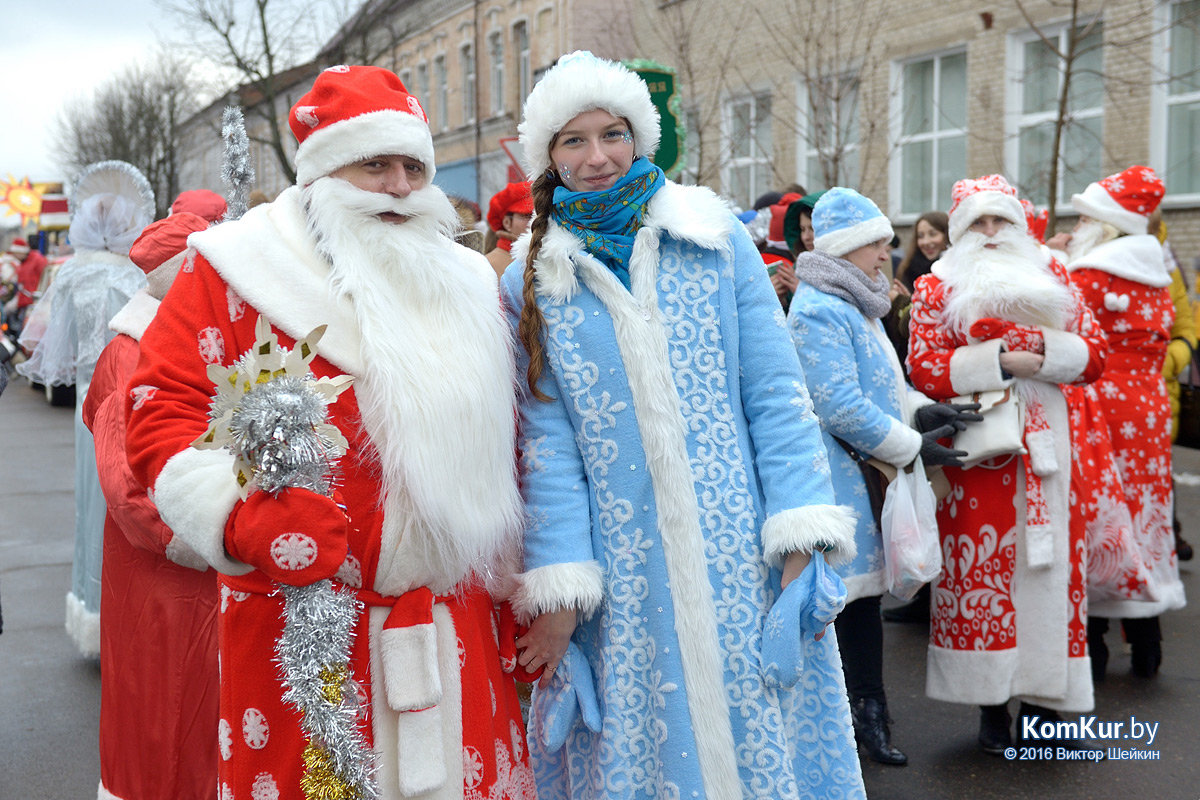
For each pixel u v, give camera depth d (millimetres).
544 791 2393
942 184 12383
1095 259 4652
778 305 2357
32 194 27156
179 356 1991
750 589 2221
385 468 1928
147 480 1943
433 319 2051
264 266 2010
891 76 12492
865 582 3523
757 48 13492
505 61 23469
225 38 19828
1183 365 6281
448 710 1965
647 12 15484
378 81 2088
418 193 2090
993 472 3602
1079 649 3635
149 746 2861
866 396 3520
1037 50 11180
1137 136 10203
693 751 2170
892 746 3771
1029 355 3539
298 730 1909
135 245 3113
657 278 2258
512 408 2162
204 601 2838
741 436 2277
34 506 8367
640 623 2219
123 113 36031
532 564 2197
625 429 2227
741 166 13914
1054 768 3629
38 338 5301
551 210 2338
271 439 1751
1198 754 3705
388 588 1947
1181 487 8016
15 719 4215
